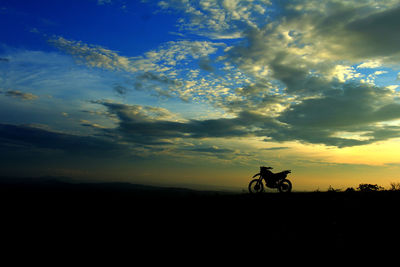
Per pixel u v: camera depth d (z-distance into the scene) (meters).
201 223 9.93
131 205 12.62
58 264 7.06
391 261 6.48
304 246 7.58
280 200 12.30
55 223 10.27
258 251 7.48
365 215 9.47
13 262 7.18
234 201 12.65
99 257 7.49
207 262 7.06
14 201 13.77
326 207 10.72
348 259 6.73
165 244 8.29
